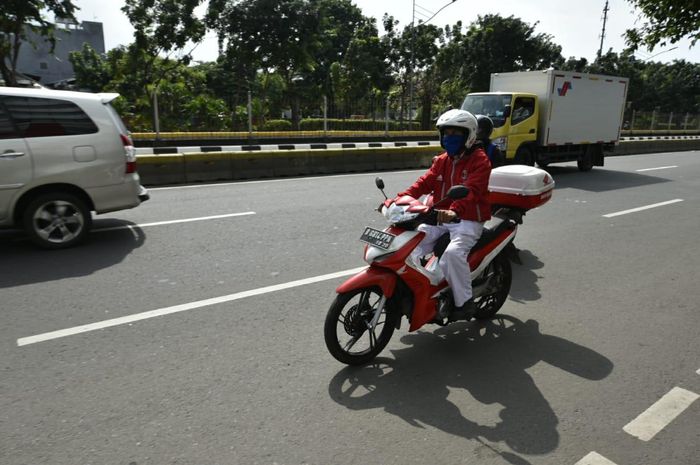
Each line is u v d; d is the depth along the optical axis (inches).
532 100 536.4
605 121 631.8
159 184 421.7
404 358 145.1
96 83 1382.9
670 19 311.7
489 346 153.8
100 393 122.3
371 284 133.3
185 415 114.6
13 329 154.2
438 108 1443.2
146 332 154.0
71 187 233.9
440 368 139.7
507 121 514.0
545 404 123.1
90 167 234.5
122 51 1122.0
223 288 190.1
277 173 492.4
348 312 140.0
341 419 115.0
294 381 130.1
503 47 1496.1
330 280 202.1
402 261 134.0
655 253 255.3
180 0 1008.2
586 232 296.0
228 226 279.1
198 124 1058.7
